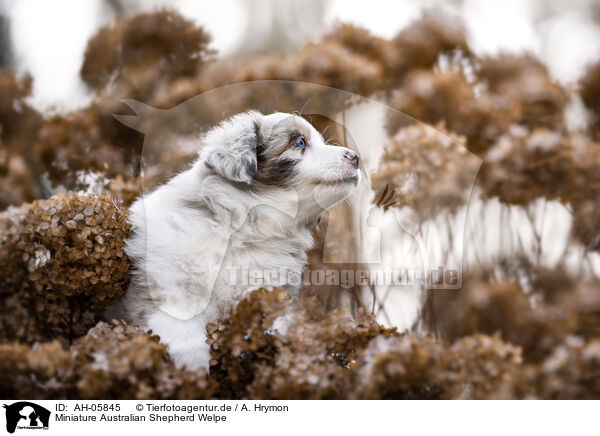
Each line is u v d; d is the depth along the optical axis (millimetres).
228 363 2643
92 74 5039
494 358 2654
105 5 5984
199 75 4305
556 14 5996
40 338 3096
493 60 5074
